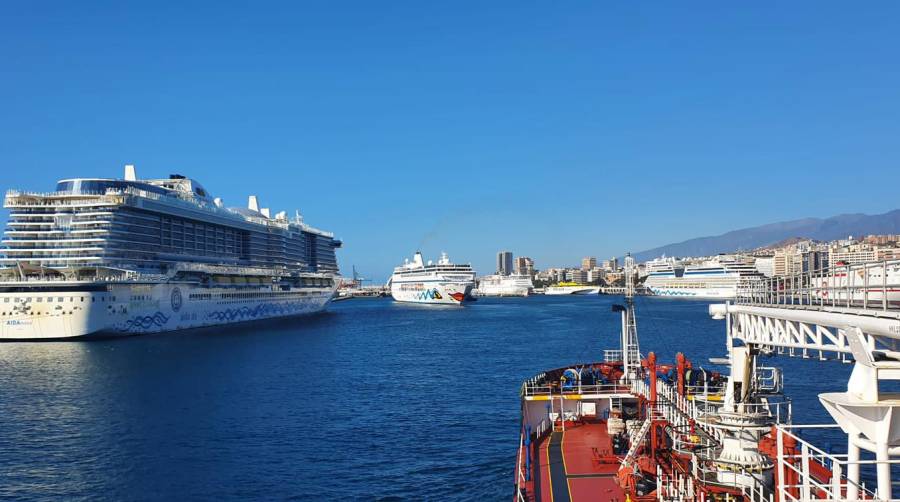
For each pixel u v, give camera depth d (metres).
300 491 44.50
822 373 86.25
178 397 74.38
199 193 195.00
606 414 44.41
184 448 53.91
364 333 158.88
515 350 120.12
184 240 176.38
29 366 98.00
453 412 67.00
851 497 20.45
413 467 49.38
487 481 46.31
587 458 36.97
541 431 43.00
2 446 54.31
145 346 125.94
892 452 19.44
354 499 43.22
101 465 49.53
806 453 21.36
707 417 30.47
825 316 21.39
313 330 167.50
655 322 189.12
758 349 30.45
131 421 62.78
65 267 140.38
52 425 61.09
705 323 182.75
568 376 45.50
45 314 131.50
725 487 28.33
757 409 30.27
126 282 140.38
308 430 59.75
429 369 96.75
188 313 167.25
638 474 31.28
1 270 141.25
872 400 18.89
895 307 21.89
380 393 77.25
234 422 62.59
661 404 35.62
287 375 90.81
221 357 109.81
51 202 150.00
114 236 148.88
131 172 176.62
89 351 116.88
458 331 164.50
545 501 31.52
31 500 42.75
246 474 47.72
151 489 44.62
